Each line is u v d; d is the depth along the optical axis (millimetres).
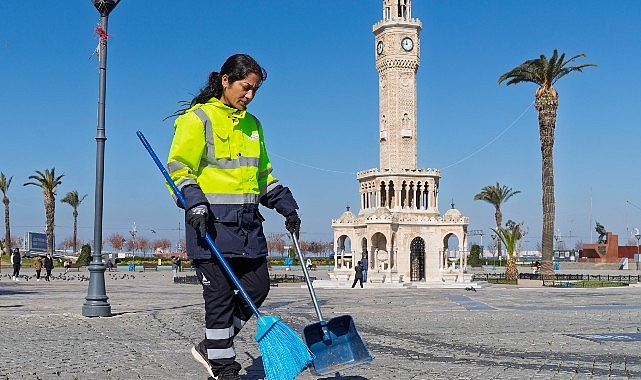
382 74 56219
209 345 6309
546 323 14414
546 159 46500
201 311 17438
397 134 54875
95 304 15703
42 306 19641
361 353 6113
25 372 7977
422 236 48906
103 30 16188
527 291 34125
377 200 53438
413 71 55656
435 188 53781
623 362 8773
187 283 42406
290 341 5859
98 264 15898
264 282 6465
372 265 48844
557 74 46562
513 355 9422
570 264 95062
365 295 28391
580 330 12914
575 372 7973
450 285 43375
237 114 6480
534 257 141375
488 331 12703
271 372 5785
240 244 6254
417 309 18797
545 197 46344
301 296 27000
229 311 6328
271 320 5926
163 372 7961
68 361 8828
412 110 55375
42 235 114250
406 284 43562
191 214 5965
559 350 9969
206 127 6316
